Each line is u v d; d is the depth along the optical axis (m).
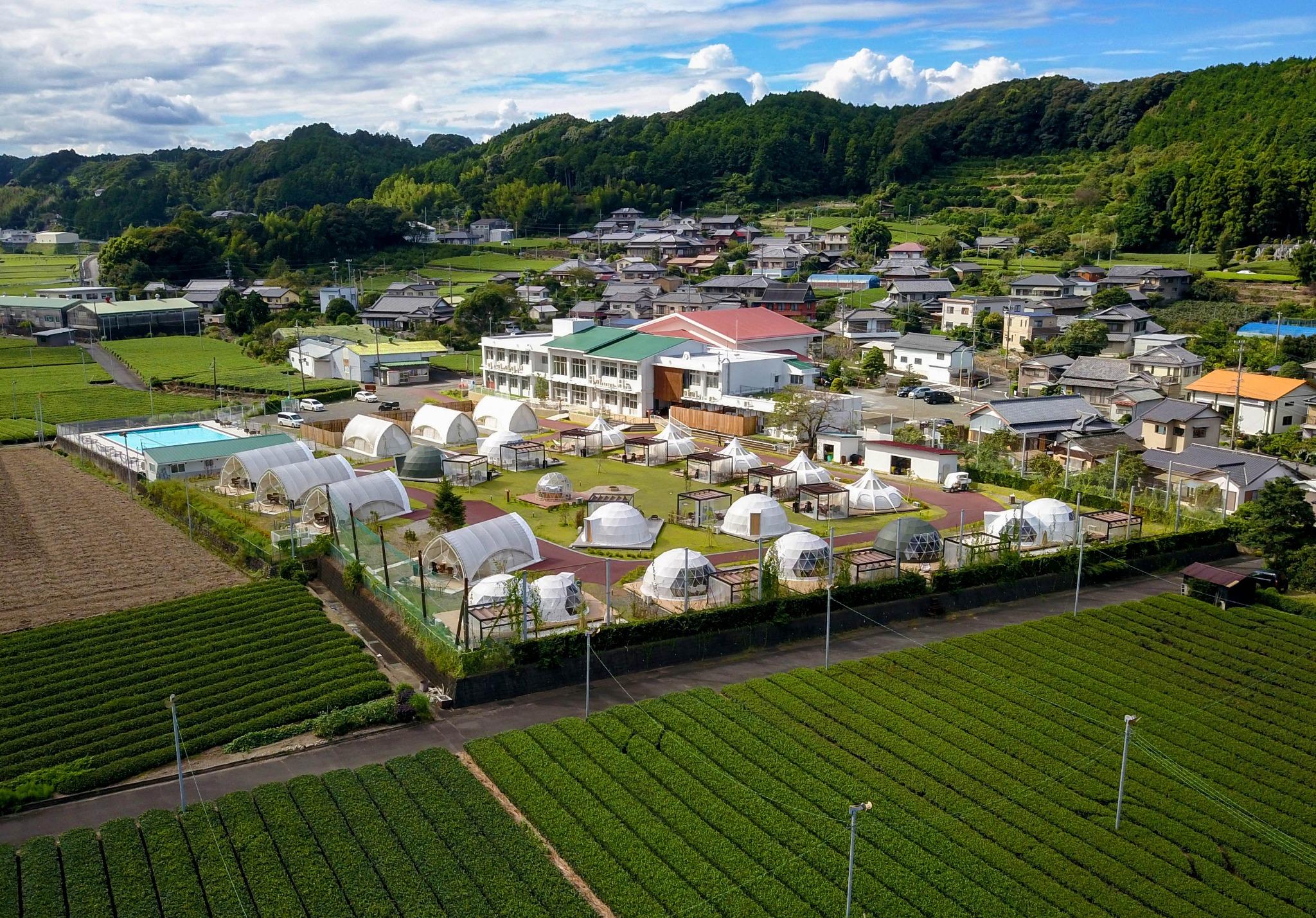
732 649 62.38
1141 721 52.06
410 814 43.09
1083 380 136.50
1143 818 43.44
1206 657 60.69
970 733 51.00
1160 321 178.00
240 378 167.88
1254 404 119.75
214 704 54.66
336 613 69.81
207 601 69.50
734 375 129.88
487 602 61.16
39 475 109.19
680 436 116.75
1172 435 110.12
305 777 46.44
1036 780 46.41
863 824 42.66
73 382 164.62
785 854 40.53
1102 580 75.75
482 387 162.50
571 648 57.94
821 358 174.38
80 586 74.12
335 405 151.00
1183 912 37.41
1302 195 197.00
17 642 62.66
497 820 42.78
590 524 81.94
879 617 67.31
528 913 36.91
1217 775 46.97
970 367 158.50
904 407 140.88
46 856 40.44
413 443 121.06
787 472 98.38
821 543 72.50
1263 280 184.62
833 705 53.56
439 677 56.56
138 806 45.53
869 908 37.34
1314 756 49.16
